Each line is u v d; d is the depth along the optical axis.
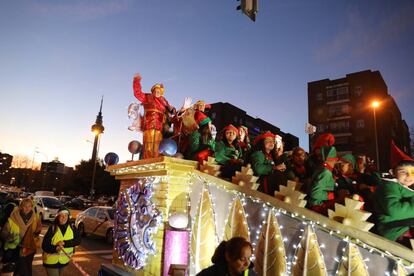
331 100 44.97
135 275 5.48
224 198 4.49
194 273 4.68
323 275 3.17
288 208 3.59
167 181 5.09
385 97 43.28
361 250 2.93
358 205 3.03
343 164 4.42
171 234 4.72
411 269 2.60
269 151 5.04
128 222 6.00
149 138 6.19
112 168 6.77
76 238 5.92
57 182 80.06
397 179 3.07
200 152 5.54
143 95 6.43
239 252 2.61
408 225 2.93
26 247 6.42
